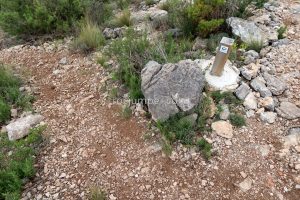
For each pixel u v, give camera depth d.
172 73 3.62
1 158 3.55
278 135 3.56
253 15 5.42
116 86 4.32
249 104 3.80
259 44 4.65
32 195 3.25
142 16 6.05
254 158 3.38
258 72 4.23
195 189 3.19
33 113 4.15
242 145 3.48
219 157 3.38
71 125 3.94
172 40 4.64
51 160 3.56
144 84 3.72
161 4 6.39
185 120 3.51
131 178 3.33
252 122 3.68
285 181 3.20
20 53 5.39
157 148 3.50
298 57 4.46
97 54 5.00
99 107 4.11
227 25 5.01
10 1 5.85
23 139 3.74
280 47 4.65
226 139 3.52
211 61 4.32
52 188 3.30
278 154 3.40
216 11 5.04
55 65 5.00
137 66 4.33
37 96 4.44
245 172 3.28
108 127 3.83
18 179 3.26
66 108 4.18
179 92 3.56
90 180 3.35
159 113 3.60
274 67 4.32
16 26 5.71
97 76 4.61
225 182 3.21
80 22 5.77
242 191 3.14
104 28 5.87
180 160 3.39
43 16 5.69
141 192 3.21
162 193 3.19
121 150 3.57
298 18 5.34
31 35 5.85
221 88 3.94
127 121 3.83
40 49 5.45
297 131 3.56
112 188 3.27
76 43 5.26
